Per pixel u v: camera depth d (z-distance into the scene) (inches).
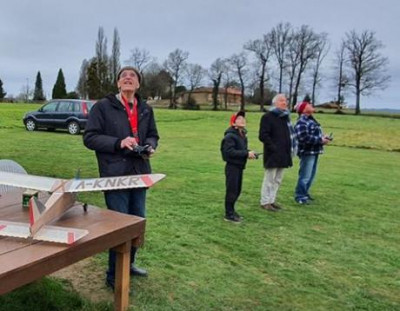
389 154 639.1
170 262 144.9
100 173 116.8
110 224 92.8
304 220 211.9
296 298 124.9
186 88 2396.7
